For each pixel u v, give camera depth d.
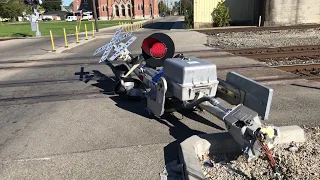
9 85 8.22
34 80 8.72
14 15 94.25
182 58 4.73
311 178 3.17
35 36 27.06
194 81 4.28
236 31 21.66
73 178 3.59
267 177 3.33
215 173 3.51
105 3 101.25
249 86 3.89
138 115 5.61
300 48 12.94
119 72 6.86
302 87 7.15
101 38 22.44
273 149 3.89
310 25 25.23
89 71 9.71
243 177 3.38
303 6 27.45
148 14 100.75
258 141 3.18
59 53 14.20
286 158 3.60
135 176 3.60
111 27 40.91
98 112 5.84
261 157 3.71
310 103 6.00
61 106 6.29
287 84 7.46
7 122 5.48
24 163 3.96
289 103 6.03
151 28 35.00
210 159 3.88
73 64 11.05
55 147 4.40
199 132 4.80
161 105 4.79
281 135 4.07
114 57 6.15
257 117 3.40
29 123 5.39
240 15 31.34
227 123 3.61
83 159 4.02
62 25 52.75
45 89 7.69
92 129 5.02
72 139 4.66
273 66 9.40
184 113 5.60
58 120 5.48
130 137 4.66
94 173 3.68
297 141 4.15
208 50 13.39
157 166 3.81
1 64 11.61
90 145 4.43
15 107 6.33
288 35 18.09
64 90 7.52
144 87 6.45
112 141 4.54
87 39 21.44
